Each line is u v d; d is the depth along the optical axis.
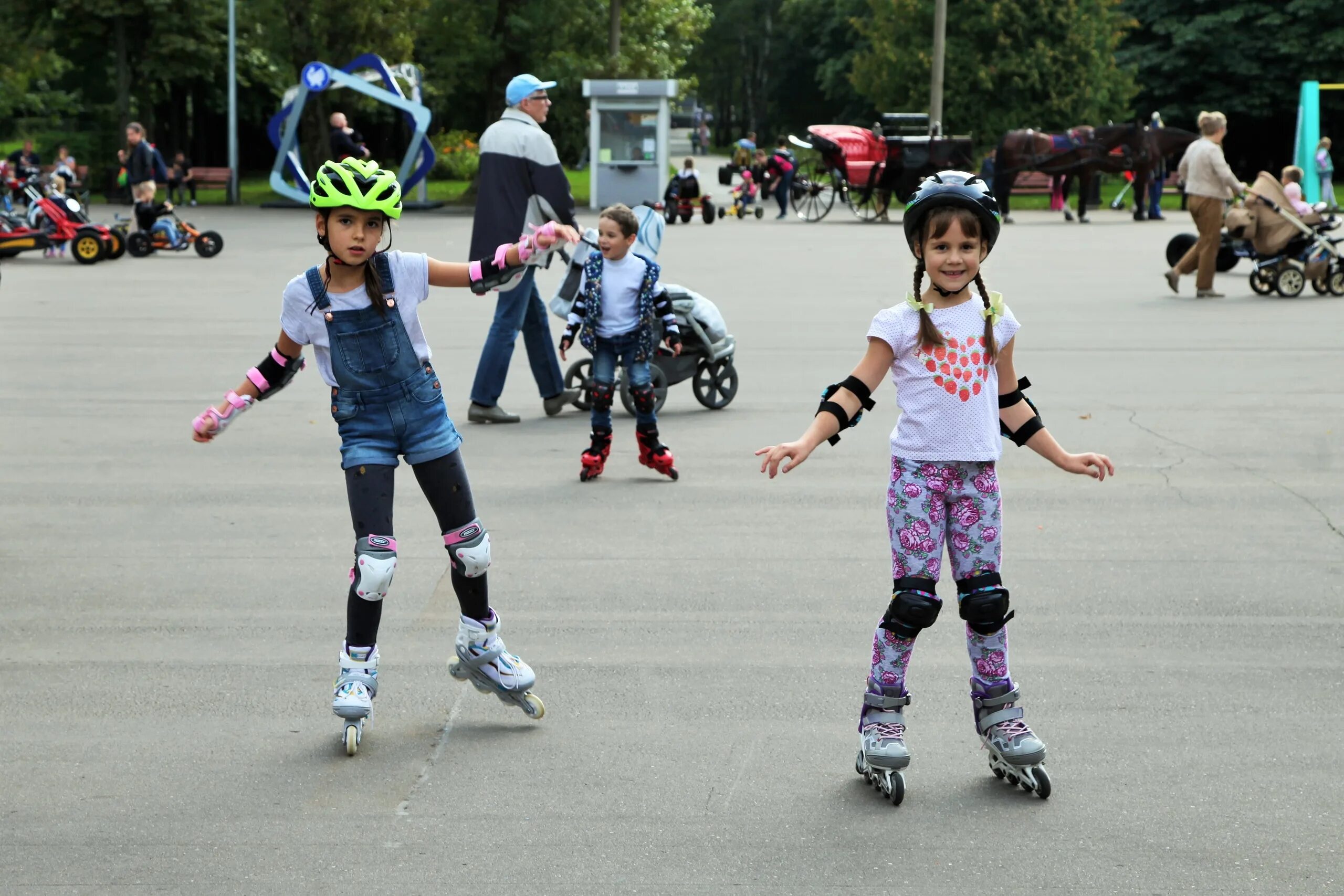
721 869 3.51
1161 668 4.95
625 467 8.10
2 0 40.88
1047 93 47.97
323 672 4.93
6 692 4.72
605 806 3.87
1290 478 7.72
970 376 3.83
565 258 9.42
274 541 6.59
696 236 27.08
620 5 39.50
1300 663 4.99
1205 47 51.81
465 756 4.21
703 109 109.38
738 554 6.37
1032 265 20.66
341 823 3.77
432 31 40.94
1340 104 51.59
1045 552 6.37
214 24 41.78
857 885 3.42
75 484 7.67
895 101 50.00
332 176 4.04
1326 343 12.69
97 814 3.82
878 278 18.83
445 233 26.72
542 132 9.28
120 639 5.25
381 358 4.19
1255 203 16.12
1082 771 4.10
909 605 3.82
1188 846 3.62
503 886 3.42
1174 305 15.66
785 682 4.82
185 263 20.89
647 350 7.68
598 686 4.79
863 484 7.71
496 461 8.26
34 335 13.38
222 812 3.83
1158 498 7.31
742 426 9.28
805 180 34.22
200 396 10.33
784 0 87.25
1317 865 3.52
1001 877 3.46
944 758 4.21
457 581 4.37
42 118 50.03
